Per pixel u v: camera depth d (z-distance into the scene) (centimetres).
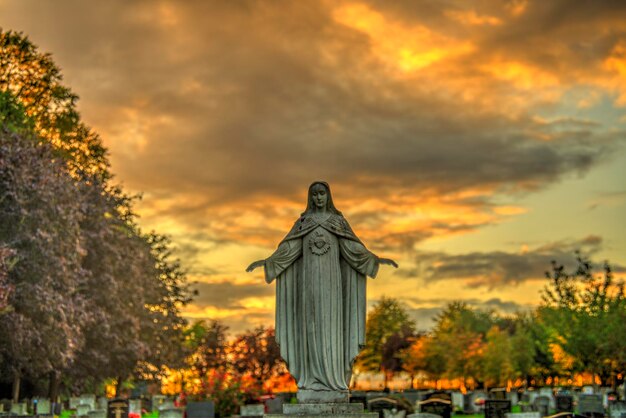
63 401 5897
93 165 6456
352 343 1509
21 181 4534
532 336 9962
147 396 7200
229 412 5044
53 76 6300
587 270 6266
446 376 9744
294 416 1448
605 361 6284
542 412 4962
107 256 5606
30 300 4456
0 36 6184
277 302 1531
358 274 1529
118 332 5712
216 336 8344
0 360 4594
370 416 1445
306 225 1531
